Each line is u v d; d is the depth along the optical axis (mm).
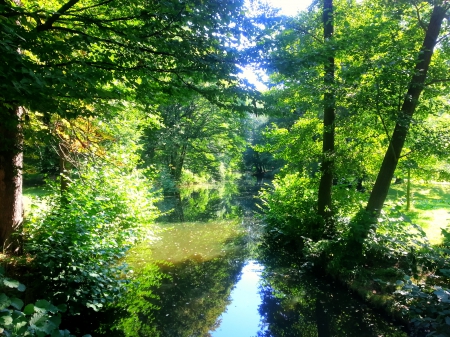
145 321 5387
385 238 6109
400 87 6191
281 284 6930
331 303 6000
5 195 5426
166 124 23984
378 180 7125
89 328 5082
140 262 8109
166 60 4504
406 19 7309
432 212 10750
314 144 9375
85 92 3312
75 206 6355
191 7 3941
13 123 3883
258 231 11359
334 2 8516
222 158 33406
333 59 7336
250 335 5055
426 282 5199
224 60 4371
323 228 8359
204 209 16344
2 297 2027
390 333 4836
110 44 4262
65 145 6176
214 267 7918
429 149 6527
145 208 9750
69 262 4828
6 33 2971
